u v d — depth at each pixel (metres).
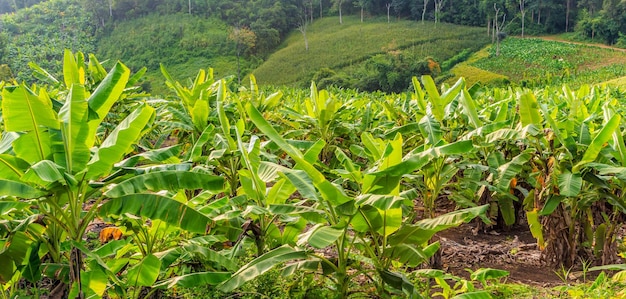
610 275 6.03
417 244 4.44
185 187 3.84
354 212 3.84
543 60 70.56
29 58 68.00
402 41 82.12
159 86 67.31
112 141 3.76
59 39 81.44
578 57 70.56
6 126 3.56
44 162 3.38
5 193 3.35
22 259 3.88
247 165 4.64
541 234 6.24
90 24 90.88
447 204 8.94
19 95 3.50
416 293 4.05
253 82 9.66
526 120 6.06
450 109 6.90
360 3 102.50
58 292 4.14
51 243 4.00
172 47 82.25
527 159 6.05
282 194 4.75
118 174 3.97
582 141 5.75
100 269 3.71
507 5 89.06
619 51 71.50
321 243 3.72
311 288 4.82
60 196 3.74
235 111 8.27
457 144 4.00
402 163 3.96
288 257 4.04
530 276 6.12
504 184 5.89
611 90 18.19
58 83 9.97
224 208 4.96
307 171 3.83
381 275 4.10
